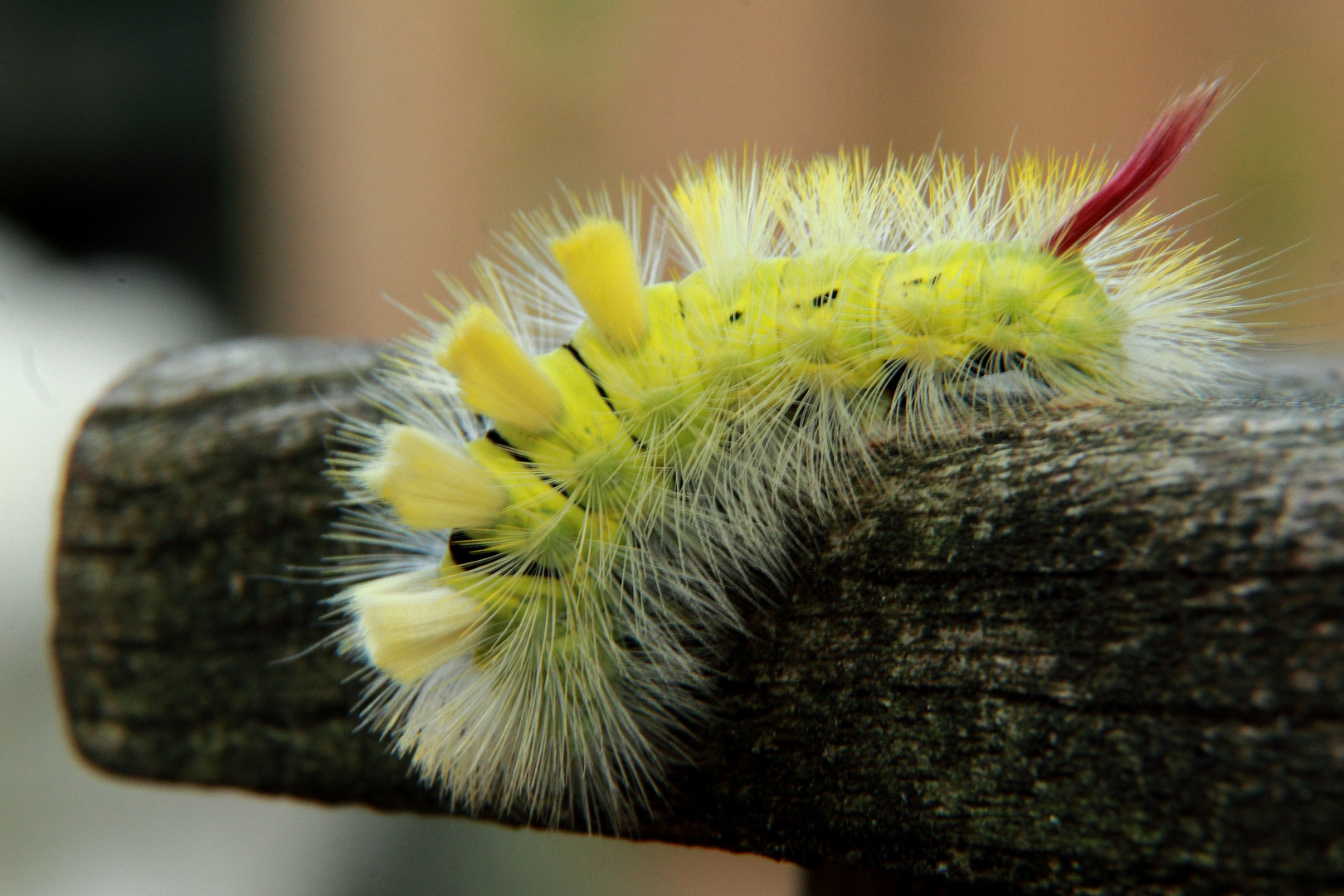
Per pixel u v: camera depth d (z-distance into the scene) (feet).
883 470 0.58
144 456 0.65
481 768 0.60
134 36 1.59
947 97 1.31
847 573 0.58
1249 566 0.54
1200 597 0.54
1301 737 0.53
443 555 0.61
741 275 0.60
